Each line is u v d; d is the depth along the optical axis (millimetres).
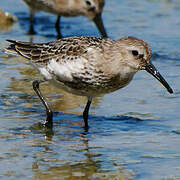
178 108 13047
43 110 12914
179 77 15383
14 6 23312
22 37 19375
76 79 11648
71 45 11750
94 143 11039
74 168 9805
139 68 11594
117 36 19609
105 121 12352
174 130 11750
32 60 12281
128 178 9430
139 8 23047
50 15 23016
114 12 22531
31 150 10570
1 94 13789
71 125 12102
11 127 11781
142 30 20094
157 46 18219
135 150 10664
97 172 9672
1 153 10375
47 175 9484
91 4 20750
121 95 14016
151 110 12961
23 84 14602
